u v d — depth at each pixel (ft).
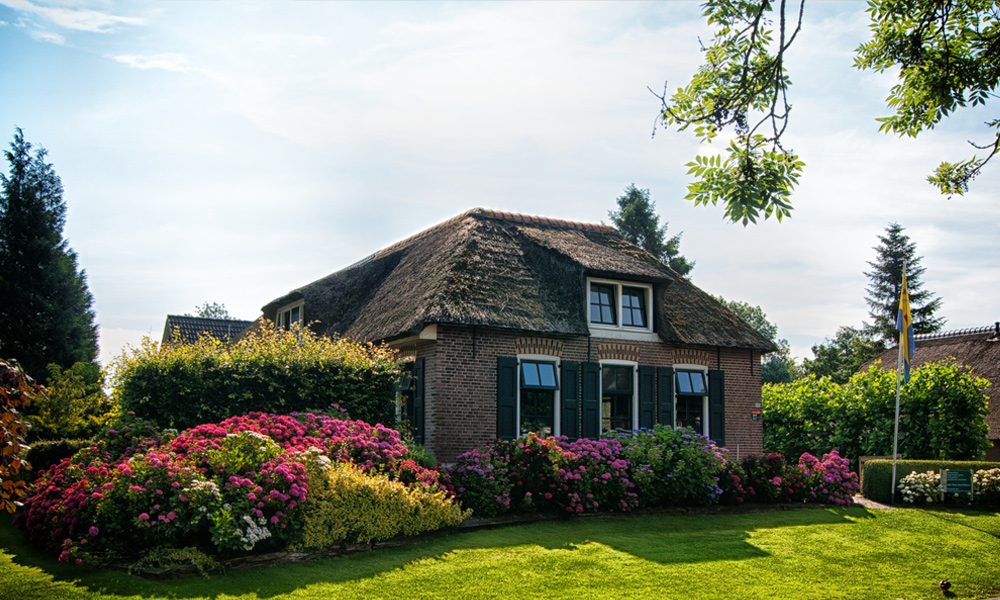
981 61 30.27
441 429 46.52
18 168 88.43
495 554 30.07
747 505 46.21
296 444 33.22
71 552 25.53
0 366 16.65
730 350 60.44
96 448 32.12
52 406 60.90
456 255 52.85
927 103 31.89
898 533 40.37
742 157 28.12
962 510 49.03
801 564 32.04
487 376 48.67
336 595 23.68
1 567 26.30
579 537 34.45
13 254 85.71
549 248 56.08
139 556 26.17
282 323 75.46
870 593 28.58
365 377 45.42
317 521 28.63
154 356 40.83
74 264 89.86
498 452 40.88
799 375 188.75
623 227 139.33
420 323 46.03
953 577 32.04
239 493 27.32
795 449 70.74
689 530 38.01
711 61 29.71
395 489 31.68
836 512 46.26
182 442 30.25
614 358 54.19
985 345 83.41
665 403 56.18
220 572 25.53
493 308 48.93
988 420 75.05
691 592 26.68
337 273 72.74
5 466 16.35
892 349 95.71
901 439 61.57
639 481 42.37
